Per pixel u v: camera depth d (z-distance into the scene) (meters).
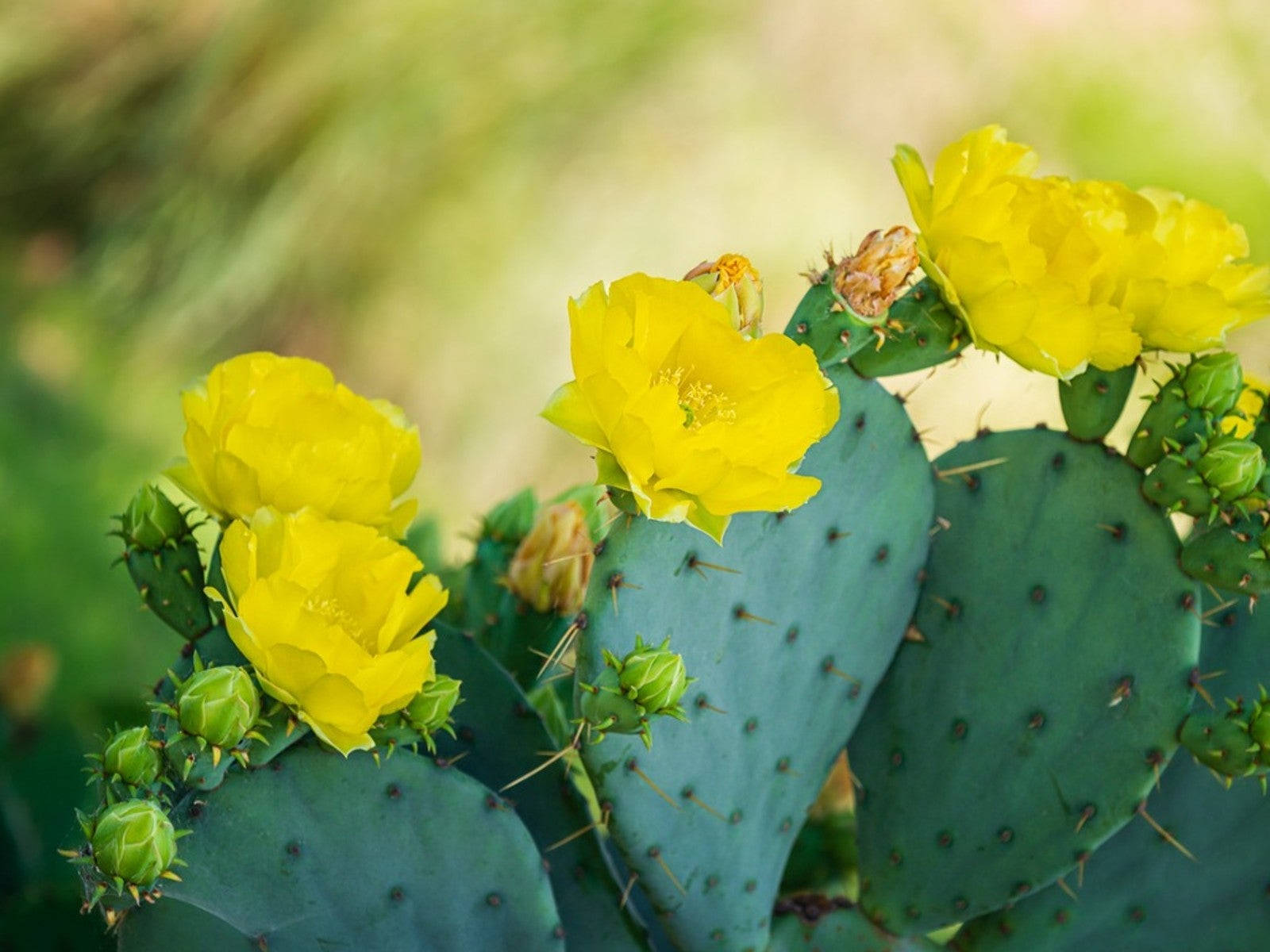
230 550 1.12
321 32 3.67
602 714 1.13
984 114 3.96
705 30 3.86
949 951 1.29
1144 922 1.27
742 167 3.75
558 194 3.71
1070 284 1.19
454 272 3.61
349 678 1.11
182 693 1.10
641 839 1.19
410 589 1.23
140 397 3.37
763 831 1.24
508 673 1.25
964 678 1.25
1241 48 4.11
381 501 1.16
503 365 3.54
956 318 1.19
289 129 3.67
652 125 3.76
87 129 3.73
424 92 3.67
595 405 1.11
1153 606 1.22
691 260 3.69
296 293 3.63
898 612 1.24
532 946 1.17
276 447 1.15
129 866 1.08
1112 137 3.99
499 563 1.28
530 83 3.72
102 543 2.84
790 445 1.12
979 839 1.25
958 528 1.25
